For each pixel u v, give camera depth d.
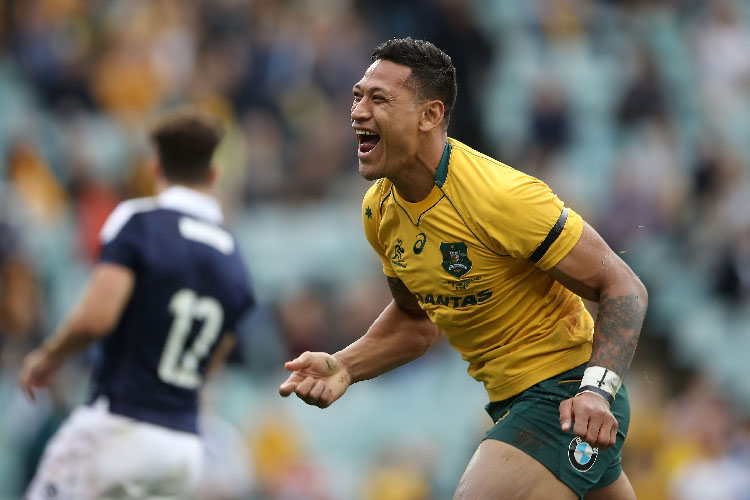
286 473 32.72
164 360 18.41
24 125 40.81
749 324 44.22
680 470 34.59
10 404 31.20
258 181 41.50
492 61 46.19
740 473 34.41
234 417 33.34
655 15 54.69
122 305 18.11
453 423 36.47
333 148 43.09
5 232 34.25
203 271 18.80
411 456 34.19
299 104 43.25
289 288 38.28
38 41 43.09
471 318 14.69
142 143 40.56
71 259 38.12
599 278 13.87
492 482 14.09
